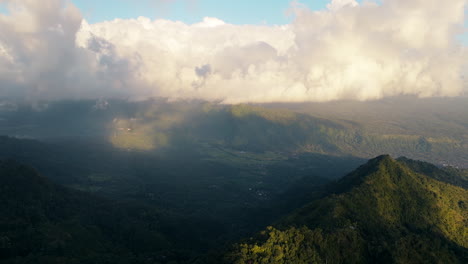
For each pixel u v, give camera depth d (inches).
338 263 4926.2
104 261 6156.5
